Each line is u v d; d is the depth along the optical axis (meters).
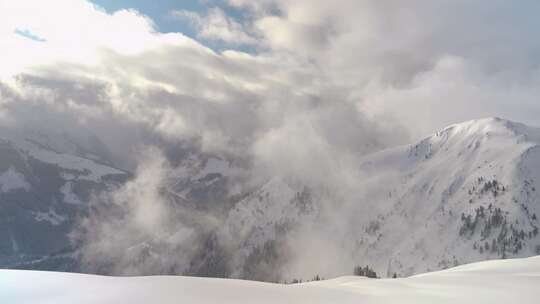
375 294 26.06
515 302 23.73
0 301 21.73
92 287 25.05
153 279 28.38
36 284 26.08
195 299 21.92
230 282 28.11
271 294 24.36
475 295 25.83
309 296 24.38
